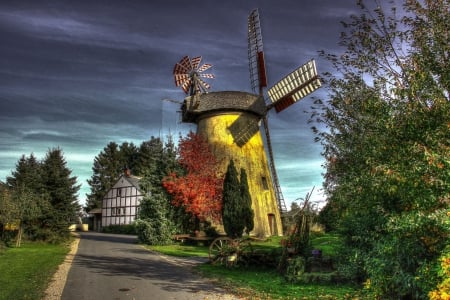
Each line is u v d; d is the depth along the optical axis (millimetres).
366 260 8852
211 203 28328
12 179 38281
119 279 14133
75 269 16484
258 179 33844
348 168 11258
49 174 32656
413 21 9430
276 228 33781
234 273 15578
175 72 37062
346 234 12328
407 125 8383
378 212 8781
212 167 30969
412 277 7586
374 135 9297
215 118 34719
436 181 7070
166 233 29547
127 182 58156
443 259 6637
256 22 37188
